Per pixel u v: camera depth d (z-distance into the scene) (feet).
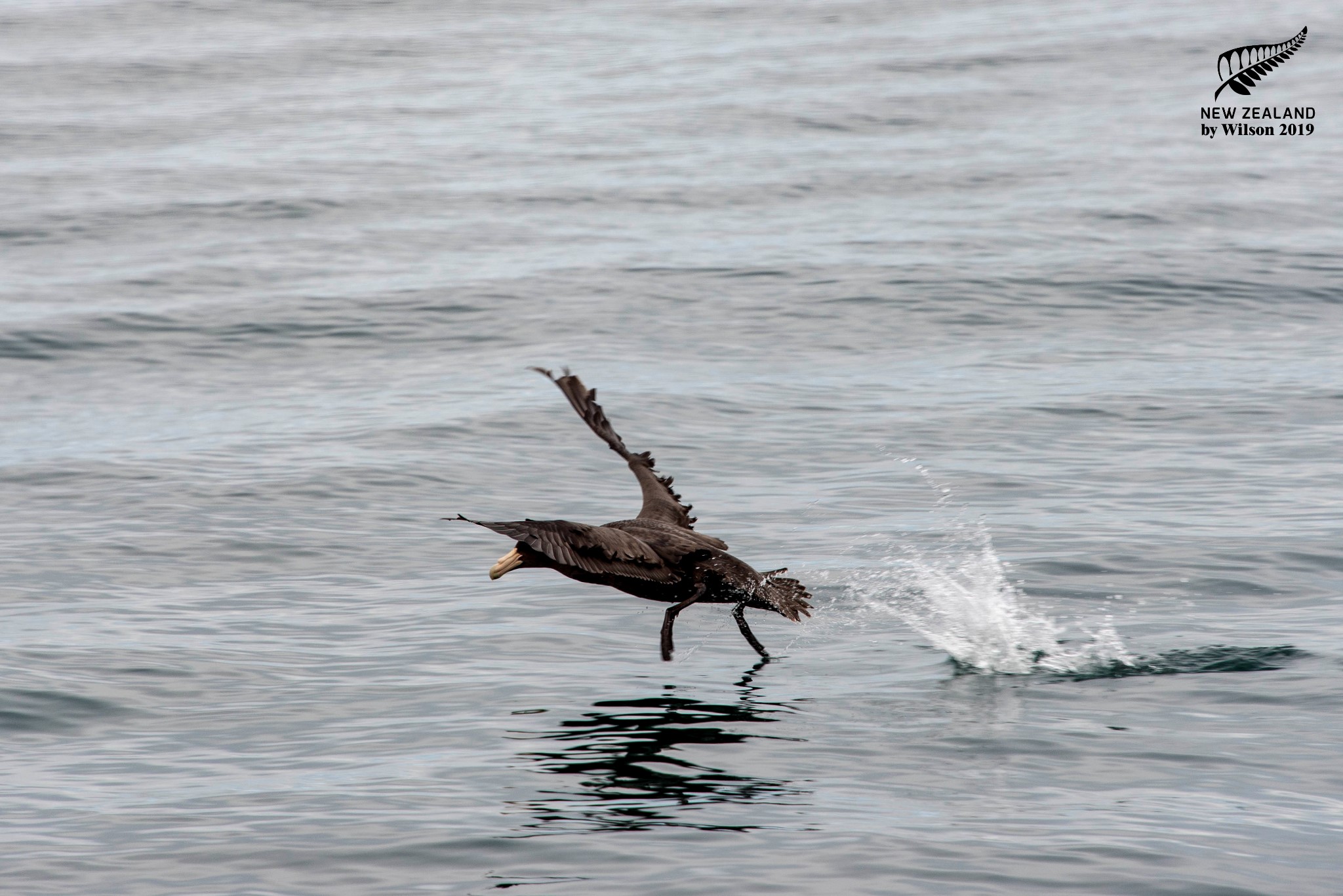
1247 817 61.05
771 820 61.46
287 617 89.35
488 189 225.15
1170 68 315.99
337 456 122.62
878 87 295.28
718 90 295.07
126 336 159.84
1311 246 192.44
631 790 64.80
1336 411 133.39
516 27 367.66
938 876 56.24
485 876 56.90
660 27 364.99
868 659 82.53
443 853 58.90
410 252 192.13
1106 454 122.62
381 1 397.60
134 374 149.18
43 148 251.60
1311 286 175.94
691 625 88.58
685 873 56.75
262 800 64.39
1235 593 91.09
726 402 137.59
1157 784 64.59
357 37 354.95
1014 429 129.49
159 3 388.98
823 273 180.45
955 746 69.46
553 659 82.64
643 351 154.30
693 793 64.39
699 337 159.02
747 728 72.28
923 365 149.79
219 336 160.15
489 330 161.89
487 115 277.85
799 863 57.31
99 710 75.51
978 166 238.48
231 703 76.54
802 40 345.72
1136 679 78.13
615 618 89.51
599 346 155.53
